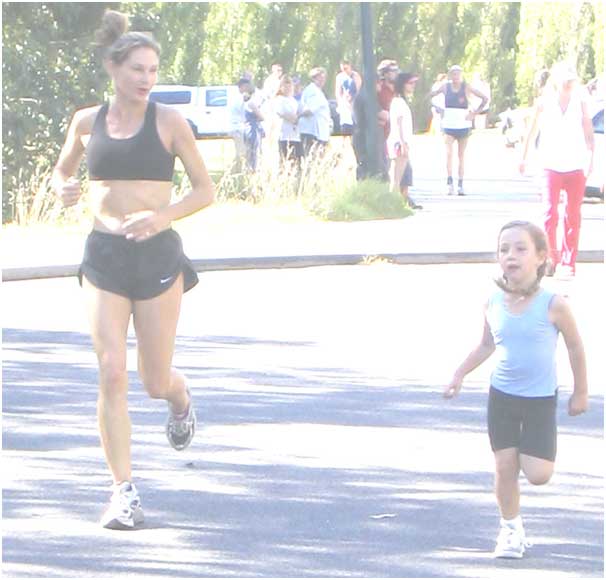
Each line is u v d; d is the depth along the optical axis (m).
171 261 13.50
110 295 13.35
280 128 46.81
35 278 30.59
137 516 13.25
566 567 12.19
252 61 80.88
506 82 106.12
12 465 15.31
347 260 32.66
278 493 14.31
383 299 27.42
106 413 13.27
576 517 13.59
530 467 12.38
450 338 23.09
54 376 20.14
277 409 18.02
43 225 39.66
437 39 96.31
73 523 13.29
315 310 26.03
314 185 42.56
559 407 18.19
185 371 20.36
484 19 104.75
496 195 49.59
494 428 12.55
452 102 49.22
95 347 13.38
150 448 16.08
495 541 12.88
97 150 13.34
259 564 12.16
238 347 22.28
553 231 29.11
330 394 18.89
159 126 13.38
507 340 12.42
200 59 75.00
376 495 14.27
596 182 47.16
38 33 46.41
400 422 17.41
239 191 44.16
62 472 15.06
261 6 81.25
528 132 29.89
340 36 85.19
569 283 29.25
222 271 31.75
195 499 14.09
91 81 46.69
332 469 15.22
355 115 43.66
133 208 13.35
